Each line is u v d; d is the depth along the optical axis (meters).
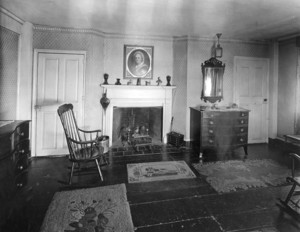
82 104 4.09
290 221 2.10
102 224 2.01
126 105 4.53
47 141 4.01
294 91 4.54
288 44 4.66
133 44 4.52
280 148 4.61
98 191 2.65
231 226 2.03
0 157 2.06
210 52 4.71
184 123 4.72
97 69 4.23
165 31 4.21
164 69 4.73
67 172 3.26
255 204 2.40
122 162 3.69
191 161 3.76
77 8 3.01
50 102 3.98
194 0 2.68
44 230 1.93
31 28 3.77
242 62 4.89
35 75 3.89
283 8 2.93
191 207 2.34
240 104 4.95
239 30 4.09
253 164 3.62
